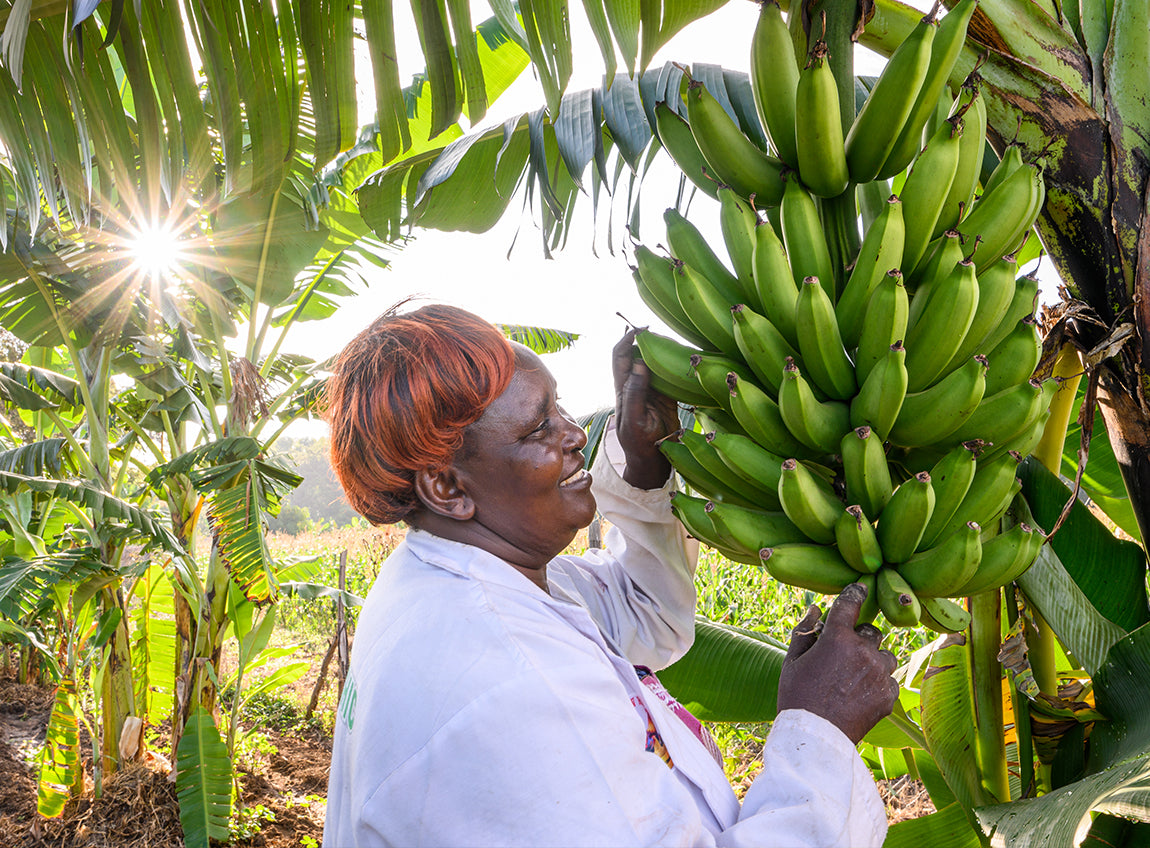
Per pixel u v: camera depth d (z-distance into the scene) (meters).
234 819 5.62
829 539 1.20
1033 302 1.31
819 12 1.32
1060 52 1.44
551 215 2.38
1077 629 1.68
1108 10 1.46
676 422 1.62
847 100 1.30
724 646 2.54
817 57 1.14
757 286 1.27
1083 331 1.51
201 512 6.00
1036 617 1.81
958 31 1.19
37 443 5.50
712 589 6.98
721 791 1.24
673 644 1.75
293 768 6.87
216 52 2.00
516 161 2.66
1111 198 1.44
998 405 1.18
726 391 1.29
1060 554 1.96
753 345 1.23
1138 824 1.80
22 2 1.80
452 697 0.98
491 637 1.03
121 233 4.70
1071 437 2.36
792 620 6.52
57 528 7.14
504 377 1.16
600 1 1.54
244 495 4.83
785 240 1.29
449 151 2.70
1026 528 1.18
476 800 0.94
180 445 6.28
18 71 1.79
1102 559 1.94
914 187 1.23
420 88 4.22
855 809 1.07
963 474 1.13
